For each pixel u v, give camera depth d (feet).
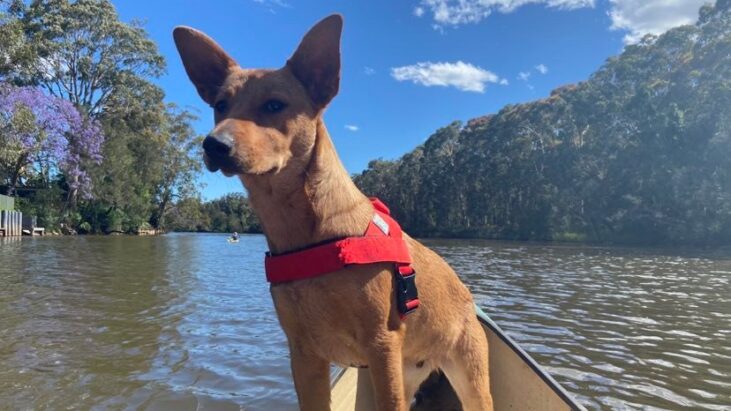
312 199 1.75
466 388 2.27
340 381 2.47
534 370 2.30
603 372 4.00
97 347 4.47
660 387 3.67
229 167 1.57
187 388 3.49
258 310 6.39
